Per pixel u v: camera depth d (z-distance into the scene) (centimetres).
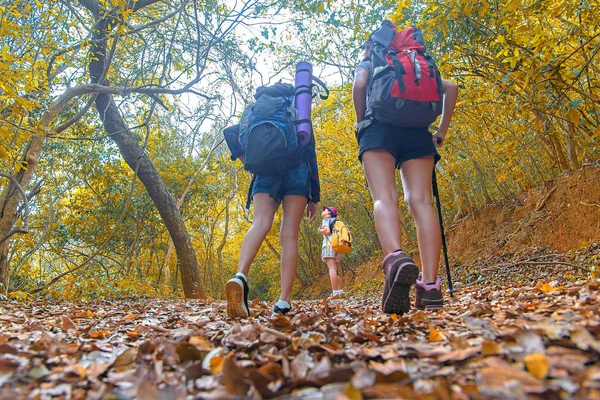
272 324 240
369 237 1767
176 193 1670
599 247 679
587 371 99
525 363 108
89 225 1465
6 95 611
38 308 554
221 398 105
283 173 338
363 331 199
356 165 1394
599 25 496
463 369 117
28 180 820
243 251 331
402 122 294
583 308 181
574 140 660
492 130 768
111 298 945
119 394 112
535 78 473
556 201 870
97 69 1108
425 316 240
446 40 604
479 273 811
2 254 845
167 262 1797
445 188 1225
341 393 96
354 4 745
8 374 136
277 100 344
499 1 529
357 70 310
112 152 1404
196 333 222
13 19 781
